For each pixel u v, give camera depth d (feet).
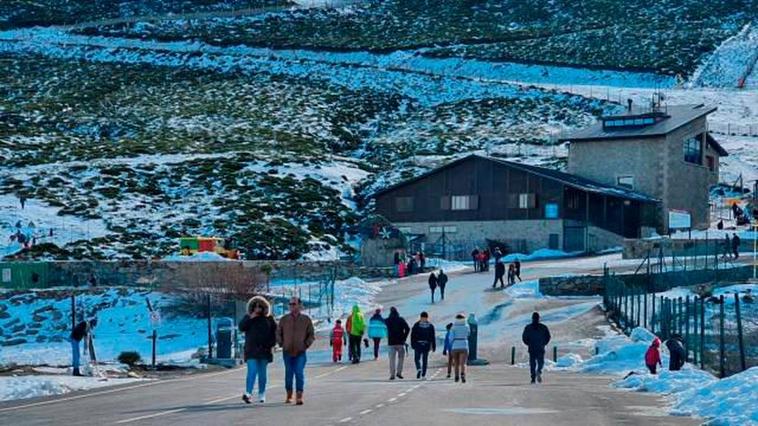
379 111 494.18
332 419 67.05
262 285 207.31
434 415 70.03
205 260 219.41
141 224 288.10
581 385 101.55
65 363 146.00
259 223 290.97
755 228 259.60
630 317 160.86
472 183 288.10
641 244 242.17
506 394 88.99
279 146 399.85
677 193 295.48
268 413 71.15
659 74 551.18
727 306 172.04
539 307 185.88
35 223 280.72
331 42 638.94
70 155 369.71
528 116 465.47
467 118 469.57
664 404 79.92
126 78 555.69
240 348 153.07
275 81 548.72
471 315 139.85
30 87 528.22
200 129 440.86
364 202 331.57
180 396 88.02
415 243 284.20
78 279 220.84
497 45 627.46
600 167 299.58
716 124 449.48
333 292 209.56
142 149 382.83
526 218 280.51
